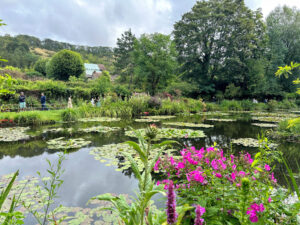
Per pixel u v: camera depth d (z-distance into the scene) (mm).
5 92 1601
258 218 1296
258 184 1645
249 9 25062
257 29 25641
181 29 26422
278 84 26406
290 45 26953
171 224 962
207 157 2145
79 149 4906
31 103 12602
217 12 25203
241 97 26156
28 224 1954
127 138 6234
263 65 24203
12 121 8703
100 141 5797
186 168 2078
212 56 25406
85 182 3043
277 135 6762
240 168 2020
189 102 18375
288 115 15039
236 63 23281
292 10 27156
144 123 9656
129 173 3434
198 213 929
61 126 8555
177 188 1930
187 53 26031
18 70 20938
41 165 3736
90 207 2334
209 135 6840
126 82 33875
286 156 4422
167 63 21031
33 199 2461
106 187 2889
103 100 14586
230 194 1526
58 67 25125
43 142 5539
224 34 24953
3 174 3279
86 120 10430
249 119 12172
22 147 4996
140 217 1199
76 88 15219
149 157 4199
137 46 22000
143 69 21391
